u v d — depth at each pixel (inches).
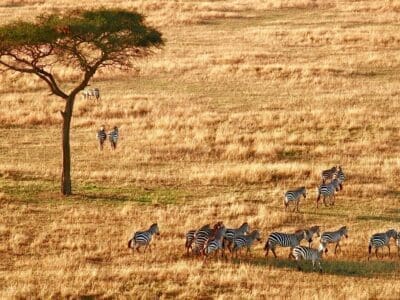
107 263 2199.8
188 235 2268.7
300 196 2706.7
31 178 3026.6
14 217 2586.1
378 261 2271.2
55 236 2416.3
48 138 3651.6
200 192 2901.1
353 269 2193.7
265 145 3427.7
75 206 2721.5
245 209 2669.8
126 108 4065.0
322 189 2719.0
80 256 2237.9
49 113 3978.8
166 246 2345.0
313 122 3759.8
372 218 2637.8
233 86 4507.9
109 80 4682.6
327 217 2642.7
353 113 3868.1
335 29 5841.5
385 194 2876.5
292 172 3068.4
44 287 1985.7
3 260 2225.6
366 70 4788.4
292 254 2234.3
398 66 4857.3
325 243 2265.0
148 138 3570.4
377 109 3991.1
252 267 2180.1
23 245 2342.5
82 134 3703.3
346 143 3491.6
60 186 2940.5
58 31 2753.4
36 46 2827.3
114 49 2869.1
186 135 3614.7
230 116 3868.1
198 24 6245.1
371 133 3627.0
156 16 6446.9
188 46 5477.4
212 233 2250.2
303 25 6127.0
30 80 4574.3
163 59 5093.5
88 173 3083.2
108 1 7066.9
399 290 2016.5
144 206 2728.8
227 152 3361.2
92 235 2425.0
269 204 2770.7
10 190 2869.1
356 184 2967.5
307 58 5093.5
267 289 2009.1
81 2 7037.4
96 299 1952.5
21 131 3750.0
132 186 2950.3
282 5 6865.2
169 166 3230.8
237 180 3019.2
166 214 2620.6
